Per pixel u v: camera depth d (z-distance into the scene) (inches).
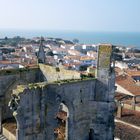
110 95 1929.1
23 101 1498.5
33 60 6668.3
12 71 2064.5
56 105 1668.3
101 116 1935.3
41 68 2209.6
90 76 1971.0
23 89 1498.5
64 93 1718.8
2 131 2025.1
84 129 1898.4
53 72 2122.3
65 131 1971.0
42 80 2215.8
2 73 2009.1
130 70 6309.1
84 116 1884.8
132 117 2824.8
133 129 2618.1
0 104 2030.0
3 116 2066.9
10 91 2069.4
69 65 6599.4
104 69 1904.5
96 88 1930.4
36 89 1562.5
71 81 1761.8
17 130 1502.2
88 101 1898.4
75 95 1796.3
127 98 3651.6
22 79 2126.0
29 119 1541.6
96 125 1943.9
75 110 1812.3
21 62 6417.3
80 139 1878.7
